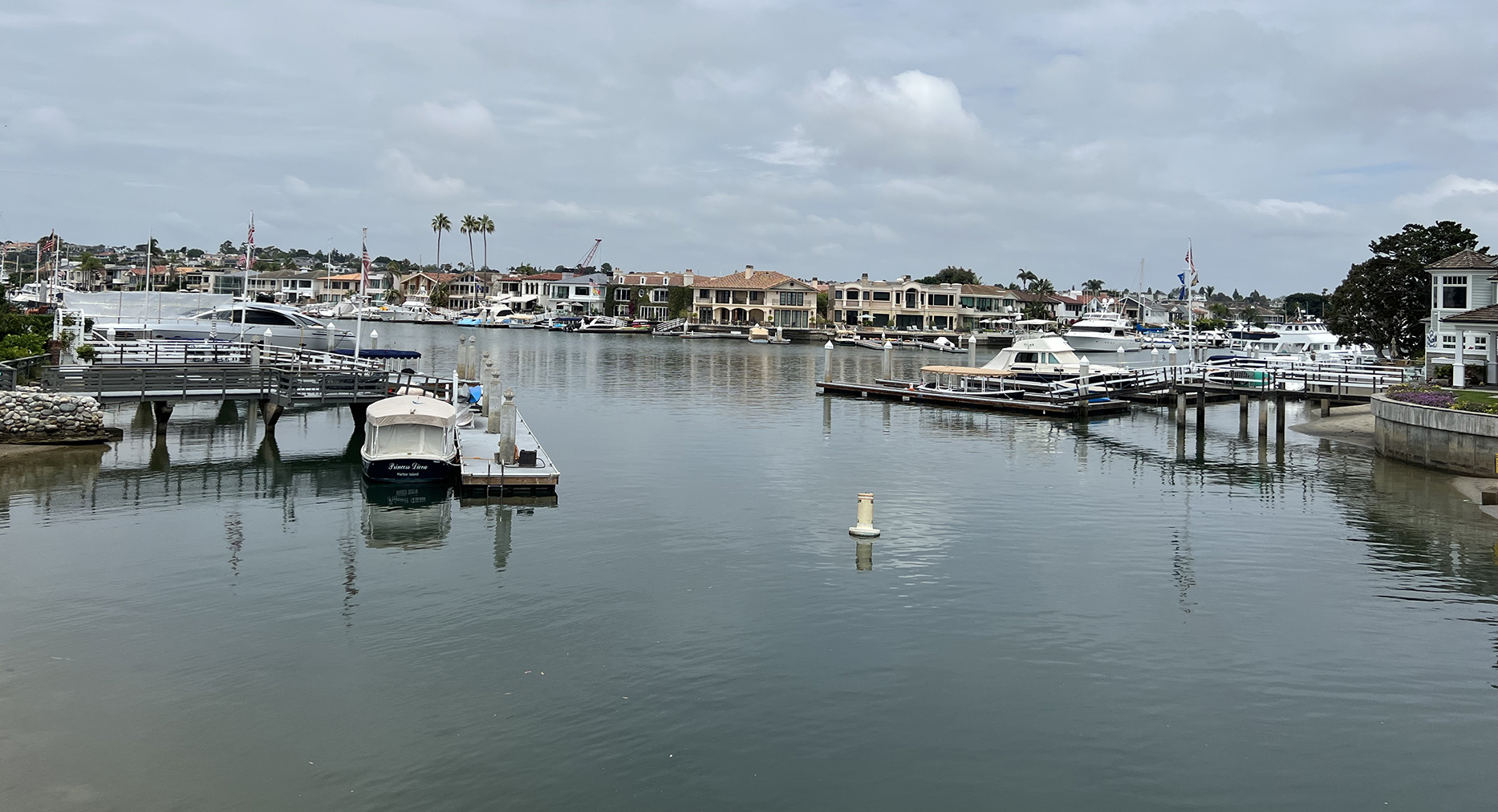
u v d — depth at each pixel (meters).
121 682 19.91
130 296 73.88
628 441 51.59
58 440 43.91
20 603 24.16
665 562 28.59
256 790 16.19
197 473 40.19
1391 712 19.56
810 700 19.73
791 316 186.88
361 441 48.84
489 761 17.22
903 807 16.16
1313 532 33.03
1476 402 44.44
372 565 27.89
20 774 16.48
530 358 113.81
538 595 25.53
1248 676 21.09
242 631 22.69
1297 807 16.33
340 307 177.88
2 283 82.56
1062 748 18.06
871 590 26.38
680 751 17.69
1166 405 73.75
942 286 188.75
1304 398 53.59
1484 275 59.25
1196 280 77.06
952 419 64.06
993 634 23.31
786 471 43.66
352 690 19.77
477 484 36.38
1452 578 27.84
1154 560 29.58
